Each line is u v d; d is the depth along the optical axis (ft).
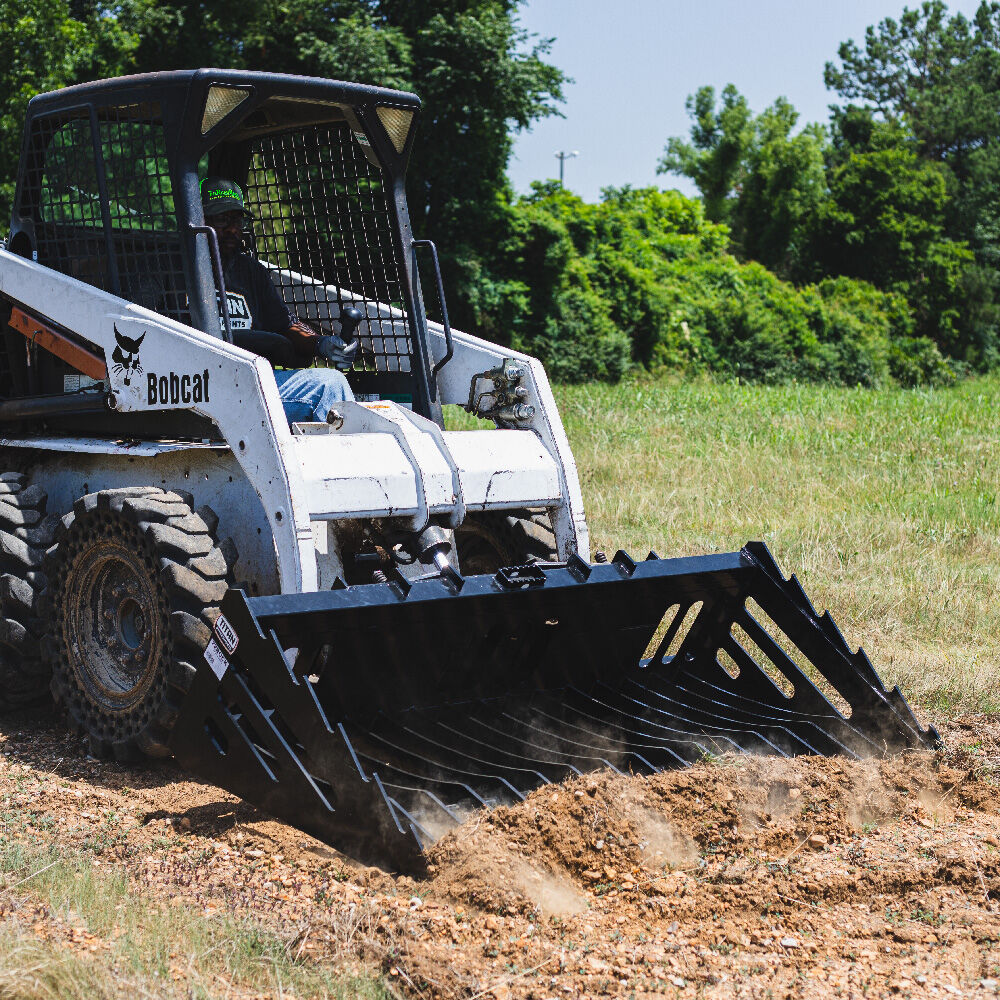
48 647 16.85
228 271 18.71
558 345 88.69
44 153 18.34
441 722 14.53
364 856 11.76
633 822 12.51
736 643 16.20
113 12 68.85
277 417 14.60
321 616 12.89
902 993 9.59
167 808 14.24
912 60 236.84
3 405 19.27
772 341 110.83
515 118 79.30
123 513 15.38
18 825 13.39
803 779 13.74
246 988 9.57
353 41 72.23
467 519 18.54
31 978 9.19
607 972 9.99
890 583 24.76
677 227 137.08
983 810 13.96
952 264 164.86
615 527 29.66
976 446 44.19
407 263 18.74
